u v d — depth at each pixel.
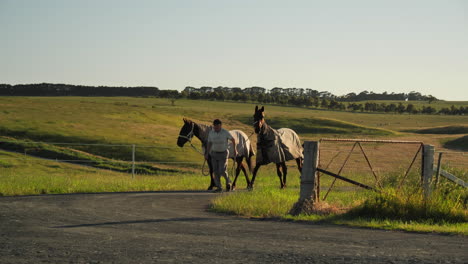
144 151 40.09
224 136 14.33
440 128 107.00
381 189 9.76
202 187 16.20
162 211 10.05
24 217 8.63
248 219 8.96
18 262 5.06
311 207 9.52
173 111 118.69
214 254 5.52
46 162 31.80
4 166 28.83
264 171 26.08
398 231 7.39
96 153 38.81
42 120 58.31
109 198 12.55
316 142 9.67
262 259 5.25
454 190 10.18
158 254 5.51
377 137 81.12
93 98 193.75
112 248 5.86
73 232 7.08
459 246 6.07
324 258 5.30
